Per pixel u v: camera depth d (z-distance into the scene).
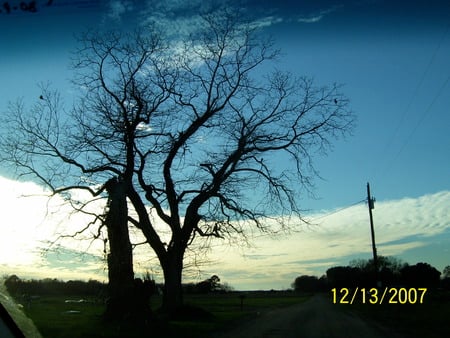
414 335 19.94
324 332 22.11
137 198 30.72
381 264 81.75
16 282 25.31
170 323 25.31
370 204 49.31
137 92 29.94
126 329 20.97
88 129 29.88
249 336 20.50
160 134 31.64
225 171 32.97
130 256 25.23
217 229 32.47
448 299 51.06
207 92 32.47
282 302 75.69
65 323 22.14
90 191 28.86
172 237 32.03
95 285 28.03
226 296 105.38
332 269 96.31
